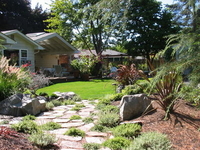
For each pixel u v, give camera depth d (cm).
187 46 240
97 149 296
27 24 2747
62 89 1042
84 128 403
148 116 436
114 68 1942
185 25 330
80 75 1580
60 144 312
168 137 325
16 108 511
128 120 440
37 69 1524
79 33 2009
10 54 1241
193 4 298
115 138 319
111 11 455
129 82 759
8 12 2616
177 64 220
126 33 1781
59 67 1555
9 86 594
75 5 1800
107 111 490
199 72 215
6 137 278
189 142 304
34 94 730
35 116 509
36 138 295
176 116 411
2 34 1023
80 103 691
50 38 1508
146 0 1605
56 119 475
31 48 1369
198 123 373
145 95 488
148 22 1658
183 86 271
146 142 281
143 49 1788
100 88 1056
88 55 1920
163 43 1683
